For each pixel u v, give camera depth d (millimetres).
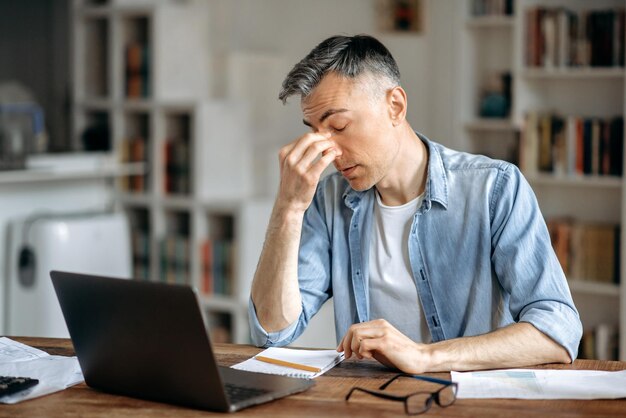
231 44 6000
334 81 2021
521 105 4695
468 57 5043
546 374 1836
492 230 2168
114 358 1742
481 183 2178
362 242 2293
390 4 5375
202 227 5270
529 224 2135
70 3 6156
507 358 1882
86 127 5848
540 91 4820
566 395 1699
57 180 5098
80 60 5828
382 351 1847
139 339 1688
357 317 2312
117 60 5605
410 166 2213
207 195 5301
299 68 2043
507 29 4984
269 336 2145
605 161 4484
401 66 5344
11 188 4852
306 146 2037
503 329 1938
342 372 1882
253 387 1733
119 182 5602
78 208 5262
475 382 1785
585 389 1725
